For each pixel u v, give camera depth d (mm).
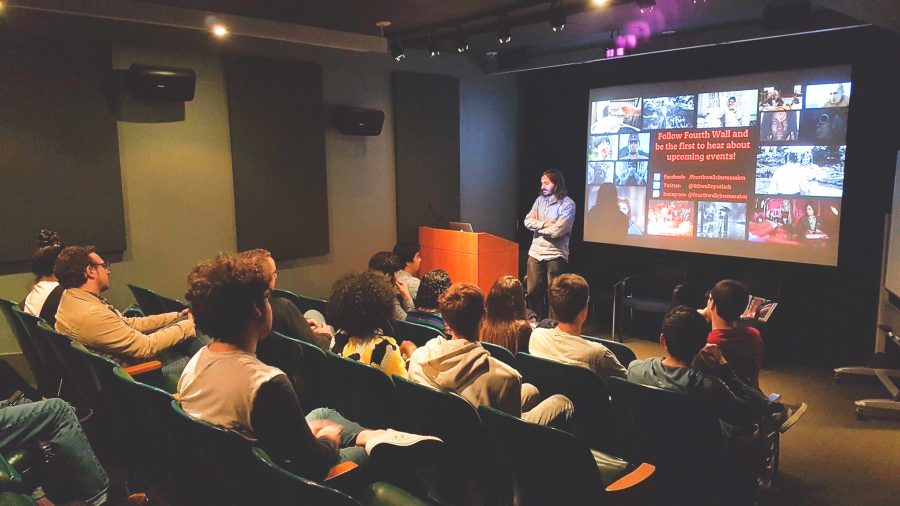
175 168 5051
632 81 6250
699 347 2430
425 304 3414
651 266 6000
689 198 5922
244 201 5395
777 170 5363
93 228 4641
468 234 5828
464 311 2246
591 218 6723
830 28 4418
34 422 2354
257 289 1747
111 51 4668
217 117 5230
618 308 5816
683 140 5906
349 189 6129
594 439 2561
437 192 6723
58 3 3824
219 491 1795
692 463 2281
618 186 6453
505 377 2146
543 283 6027
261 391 1653
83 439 2457
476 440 2014
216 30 4484
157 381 3037
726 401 2289
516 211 7566
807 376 4727
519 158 7488
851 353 5141
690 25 5152
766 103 5363
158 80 4664
